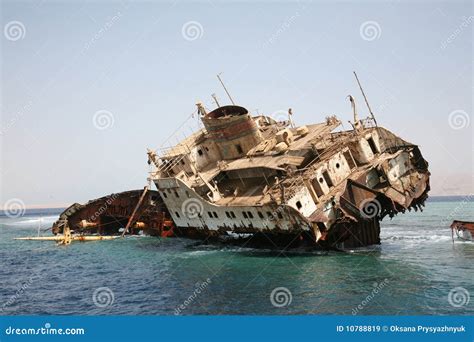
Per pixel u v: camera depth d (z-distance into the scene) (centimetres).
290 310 2303
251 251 4022
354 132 3650
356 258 3444
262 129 4503
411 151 3691
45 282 3294
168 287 2897
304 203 3247
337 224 3306
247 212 3578
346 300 2423
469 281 2728
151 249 4619
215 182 4016
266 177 3847
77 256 4488
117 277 3319
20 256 4659
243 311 2316
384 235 4966
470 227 4266
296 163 3503
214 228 4050
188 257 3934
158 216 5278
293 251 3806
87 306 2591
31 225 11556
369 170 3425
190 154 4431
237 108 4312
